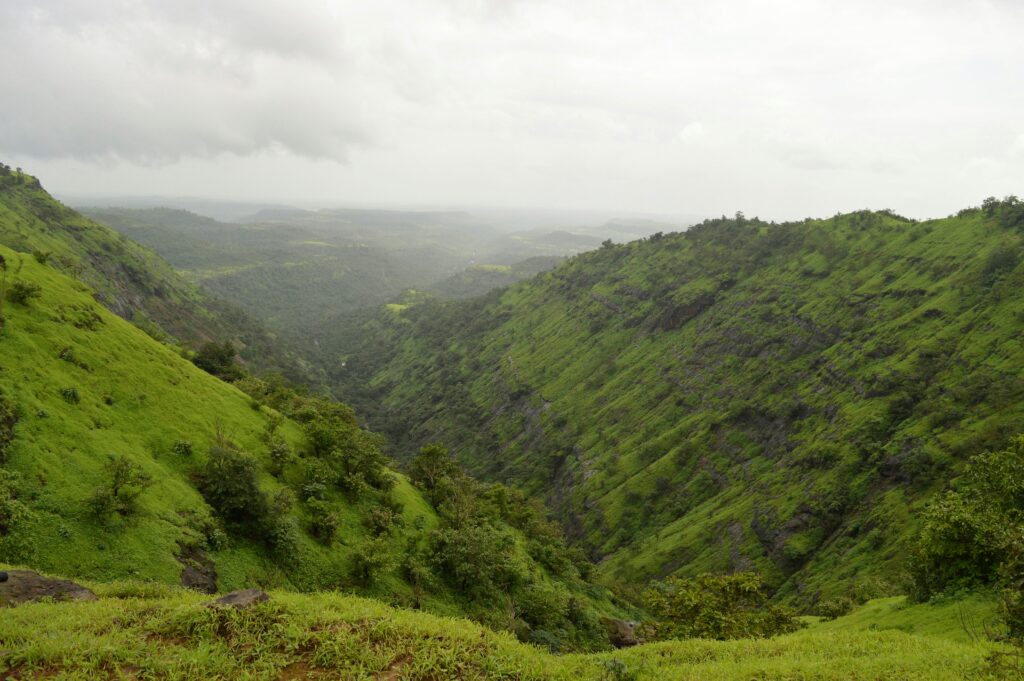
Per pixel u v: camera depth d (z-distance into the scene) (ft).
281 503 149.28
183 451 152.15
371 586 151.64
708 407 535.19
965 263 456.45
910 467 315.99
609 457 550.77
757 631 106.42
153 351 190.49
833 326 498.69
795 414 448.24
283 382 390.83
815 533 337.93
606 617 211.00
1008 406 312.50
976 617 94.22
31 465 113.19
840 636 72.95
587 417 643.04
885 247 574.56
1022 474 110.32
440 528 211.41
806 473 382.63
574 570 259.80
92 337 166.09
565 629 180.24
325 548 155.74
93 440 131.44
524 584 196.34
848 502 339.98
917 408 356.38
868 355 428.97
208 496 142.31
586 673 50.44
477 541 186.80
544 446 641.40
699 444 495.41
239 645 42.27
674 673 55.11
